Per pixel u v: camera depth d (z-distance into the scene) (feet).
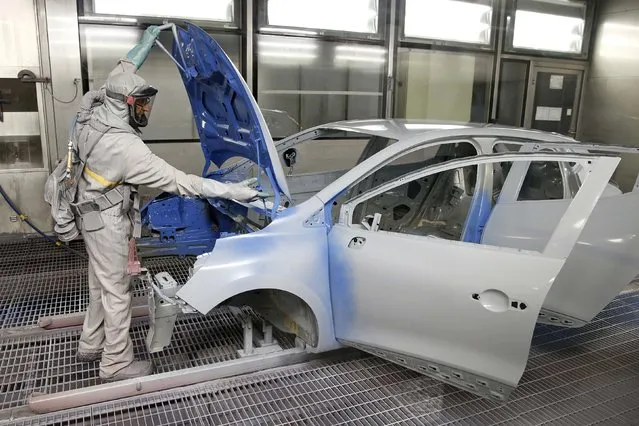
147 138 19.07
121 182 8.48
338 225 9.32
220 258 8.52
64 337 10.84
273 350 10.08
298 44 20.59
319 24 20.84
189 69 10.00
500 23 24.23
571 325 10.51
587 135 27.43
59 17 16.90
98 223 8.37
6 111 17.10
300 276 8.87
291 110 21.21
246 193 8.89
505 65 25.00
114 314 8.71
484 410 8.82
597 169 7.51
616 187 12.60
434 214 11.80
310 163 21.27
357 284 8.80
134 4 17.88
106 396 8.55
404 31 22.41
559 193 11.52
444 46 23.24
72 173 8.47
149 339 8.75
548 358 10.75
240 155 11.18
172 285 8.73
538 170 11.23
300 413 8.57
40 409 8.18
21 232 18.12
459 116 24.85
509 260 7.61
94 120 8.41
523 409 8.90
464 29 23.65
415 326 8.29
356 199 9.37
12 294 13.08
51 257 16.03
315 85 21.38
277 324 10.16
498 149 11.50
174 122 19.30
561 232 7.47
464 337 7.86
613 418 8.71
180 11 18.52
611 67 25.91
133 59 9.06
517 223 9.98
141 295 12.71
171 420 8.27
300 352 9.96
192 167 19.76
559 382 9.80
